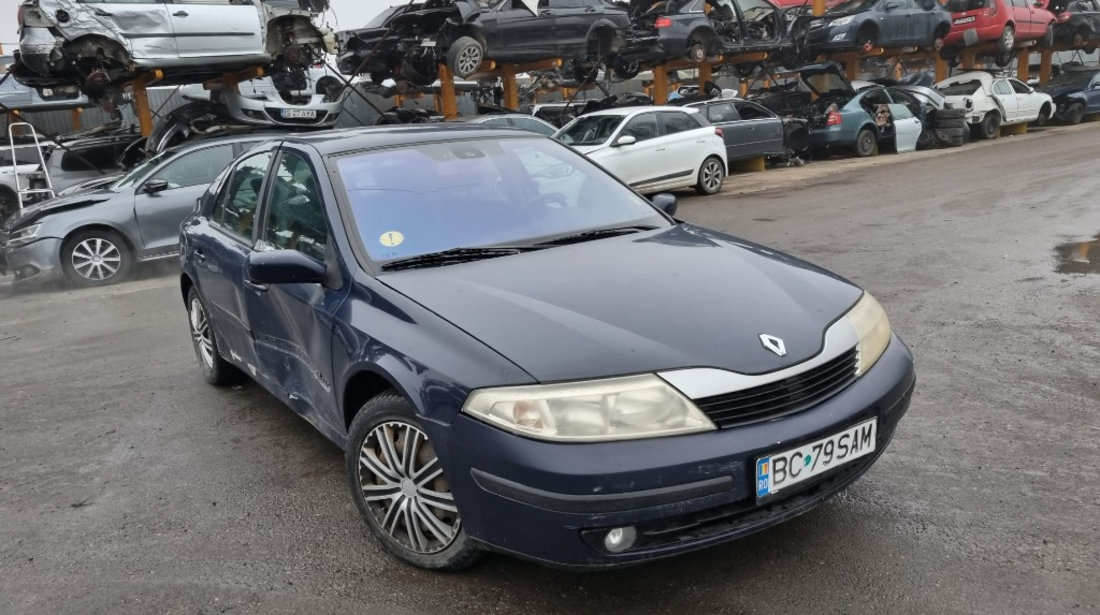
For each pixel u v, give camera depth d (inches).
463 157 148.6
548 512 92.1
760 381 96.2
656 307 106.5
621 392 93.1
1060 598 100.1
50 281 353.4
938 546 112.9
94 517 137.4
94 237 358.9
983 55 966.4
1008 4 878.4
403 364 105.4
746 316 105.4
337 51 532.1
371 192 135.6
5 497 147.2
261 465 154.1
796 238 360.5
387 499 116.0
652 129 522.0
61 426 181.8
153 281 362.9
